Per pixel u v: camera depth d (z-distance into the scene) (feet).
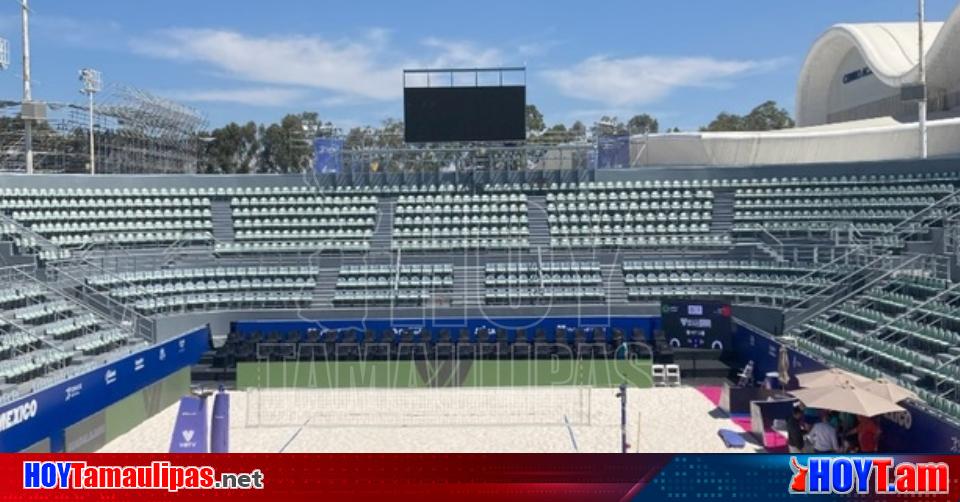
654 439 65.21
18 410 53.11
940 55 173.47
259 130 314.14
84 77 162.40
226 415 57.26
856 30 216.13
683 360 91.61
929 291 78.64
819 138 156.35
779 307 93.61
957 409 52.34
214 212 122.01
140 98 182.91
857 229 108.27
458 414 73.67
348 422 71.15
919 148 136.36
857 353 72.95
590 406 75.00
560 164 131.54
